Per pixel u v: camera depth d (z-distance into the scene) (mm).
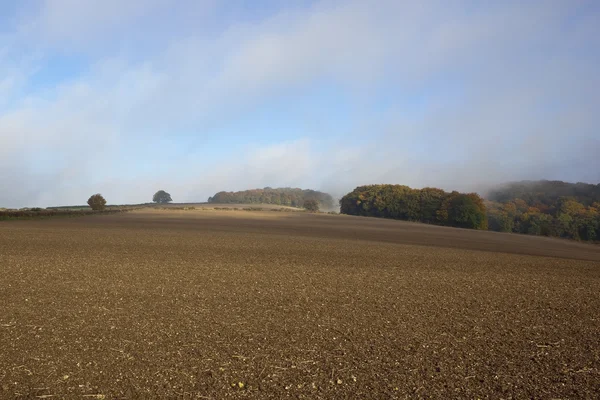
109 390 7434
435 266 27484
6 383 7562
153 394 7359
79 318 11773
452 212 108000
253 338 10625
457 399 7641
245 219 83438
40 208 82125
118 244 32281
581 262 36312
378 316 13391
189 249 30906
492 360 9695
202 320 12070
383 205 124750
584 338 11719
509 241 61844
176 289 16297
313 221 85688
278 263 25438
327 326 11992
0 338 9914
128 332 10656
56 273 18859
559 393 8023
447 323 12828
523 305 16062
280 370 8656
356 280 20359
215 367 8656
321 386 7977
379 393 7773
